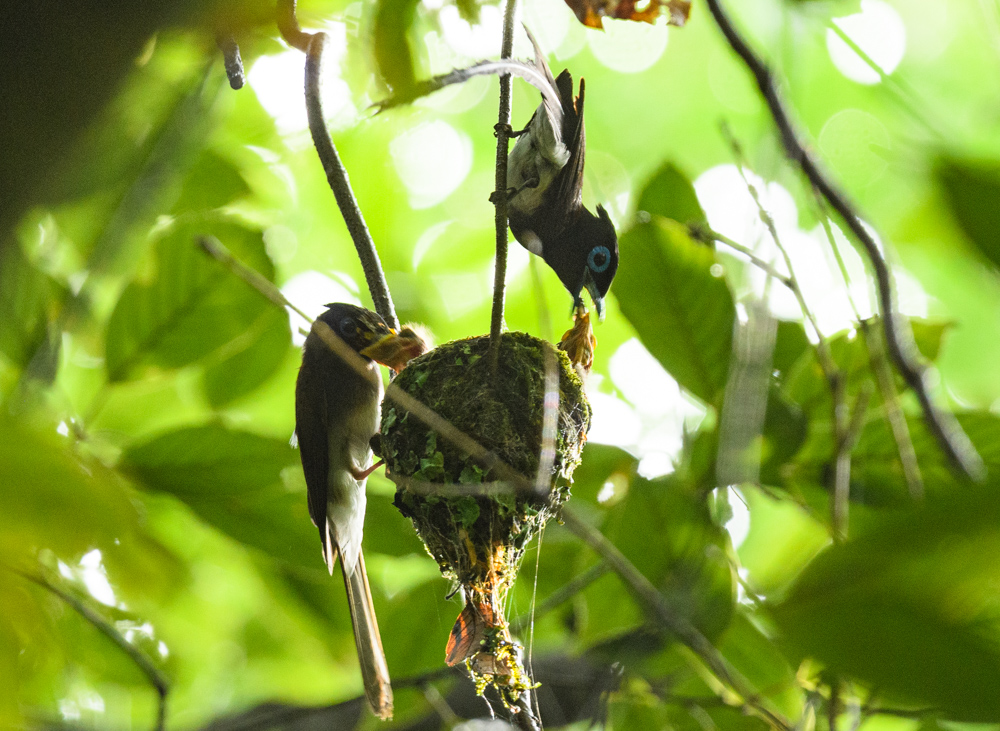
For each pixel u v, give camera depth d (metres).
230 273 7.78
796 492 7.67
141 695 12.17
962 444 6.16
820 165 6.24
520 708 7.00
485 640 7.11
